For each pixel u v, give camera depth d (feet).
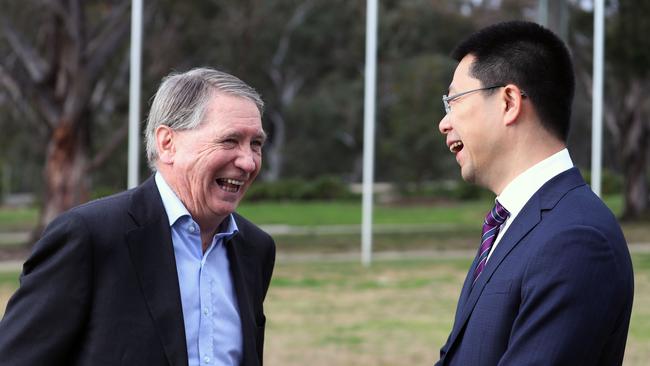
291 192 114.73
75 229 7.66
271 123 130.00
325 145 128.98
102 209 7.89
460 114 7.98
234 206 8.19
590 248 7.04
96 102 65.57
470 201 110.01
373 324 27.45
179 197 8.19
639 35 70.38
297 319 28.40
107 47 57.93
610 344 7.27
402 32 119.75
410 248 56.18
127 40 64.69
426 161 110.52
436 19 119.65
